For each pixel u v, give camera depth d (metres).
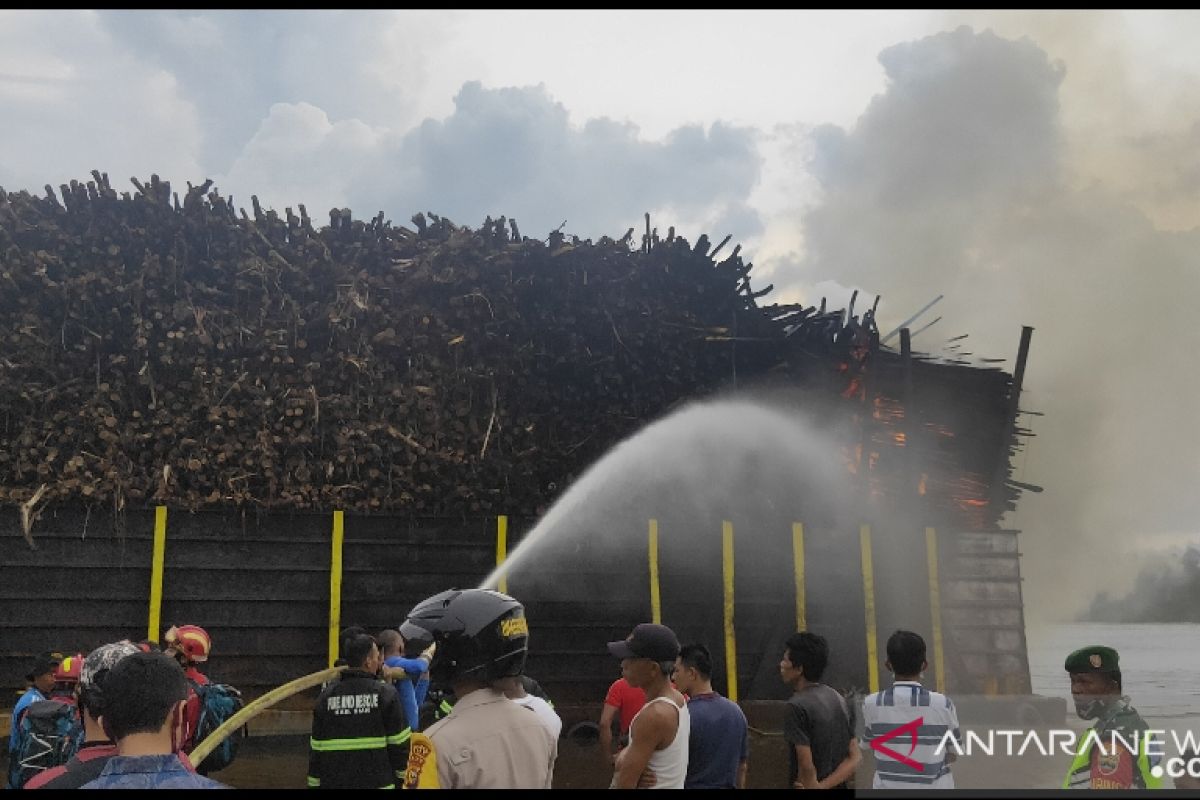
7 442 12.39
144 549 11.83
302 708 11.96
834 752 5.00
